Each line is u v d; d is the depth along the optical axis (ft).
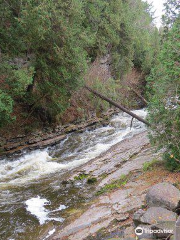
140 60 93.25
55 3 34.86
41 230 21.35
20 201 26.58
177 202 17.61
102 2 67.92
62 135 50.75
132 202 21.79
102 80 63.82
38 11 32.22
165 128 24.53
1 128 41.93
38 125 48.06
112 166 33.27
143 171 28.99
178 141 23.75
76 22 40.55
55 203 26.00
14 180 32.65
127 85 80.38
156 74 25.36
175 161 25.55
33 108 47.67
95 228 19.45
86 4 61.21
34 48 37.29
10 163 38.37
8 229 21.72
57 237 19.65
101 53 70.85
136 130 56.08
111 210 21.58
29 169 36.32
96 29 66.49
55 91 41.27
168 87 23.39
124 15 76.54
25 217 23.47
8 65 34.73
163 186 19.57
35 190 29.30
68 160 40.16
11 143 41.98
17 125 44.60
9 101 32.68
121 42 77.46
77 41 39.37
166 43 22.27
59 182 31.17
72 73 39.09
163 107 24.03
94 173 31.81
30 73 34.42
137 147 39.37
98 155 41.32
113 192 25.55
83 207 24.27
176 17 23.06
